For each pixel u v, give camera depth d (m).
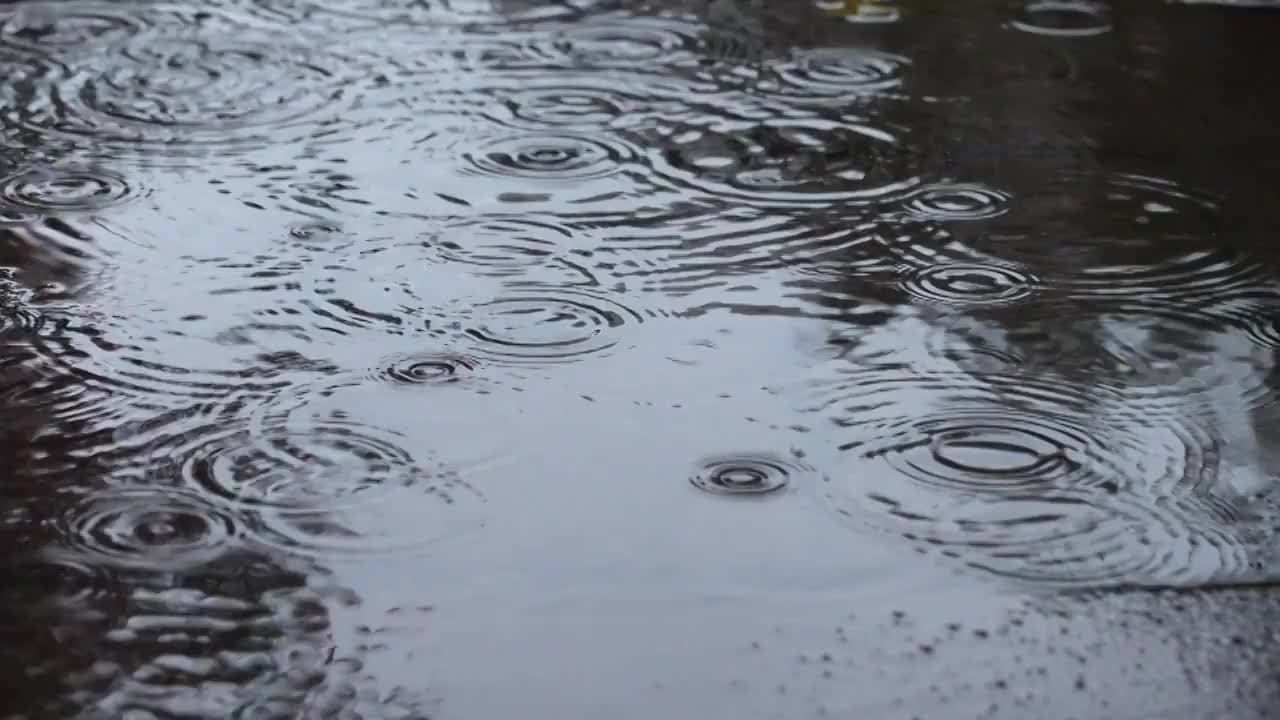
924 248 1.83
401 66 2.40
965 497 1.34
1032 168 2.05
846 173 2.04
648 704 1.09
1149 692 1.11
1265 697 1.10
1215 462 1.40
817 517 1.31
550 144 2.12
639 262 1.79
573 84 2.33
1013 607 1.20
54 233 1.84
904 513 1.32
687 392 1.51
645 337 1.62
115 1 2.67
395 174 2.02
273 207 1.92
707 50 2.47
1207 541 1.28
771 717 1.08
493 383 1.52
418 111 2.23
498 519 1.30
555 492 1.34
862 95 2.30
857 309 1.69
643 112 2.23
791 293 1.72
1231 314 1.68
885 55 2.45
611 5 2.68
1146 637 1.17
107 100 2.26
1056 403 1.50
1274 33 2.53
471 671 1.12
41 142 2.11
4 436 1.42
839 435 1.44
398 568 1.24
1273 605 1.20
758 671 1.13
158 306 1.67
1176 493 1.35
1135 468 1.39
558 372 1.54
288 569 1.24
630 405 1.48
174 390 1.50
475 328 1.63
